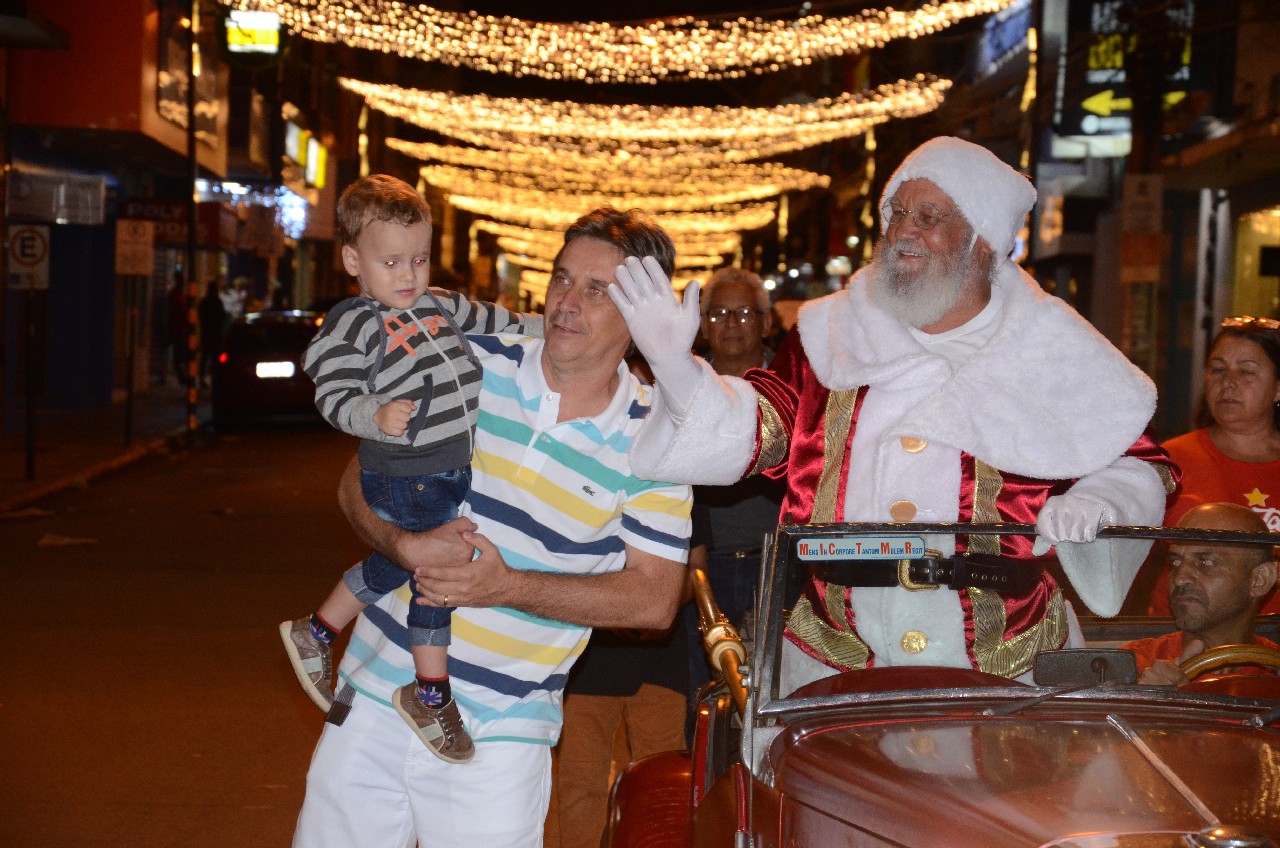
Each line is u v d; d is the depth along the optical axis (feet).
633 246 12.34
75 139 80.07
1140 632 12.95
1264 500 18.28
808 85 184.96
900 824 9.55
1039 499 13.30
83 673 26.86
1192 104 77.20
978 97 129.29
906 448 13.37
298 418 84.69
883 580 12.58
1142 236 56.44
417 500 12.40
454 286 178.91
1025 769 10.03
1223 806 9.34
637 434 12.57
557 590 12.05
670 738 18.44
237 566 38.40
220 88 99.76
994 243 13.67
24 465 56.85
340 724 12.80
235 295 126.62
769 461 13.55
